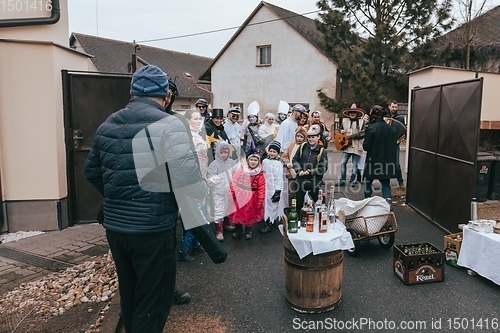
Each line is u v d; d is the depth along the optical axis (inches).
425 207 237.5
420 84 281.9
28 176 208.4
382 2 670.5
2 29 209.2
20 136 205.6
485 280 154.1
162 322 99.1
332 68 788.6
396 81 665.0
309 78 820.6
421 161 244.5
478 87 178.4
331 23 689.6
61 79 213.0
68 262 169.9
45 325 121.4
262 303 139.1
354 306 136.0
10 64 200.7
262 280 156.9
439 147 218.4
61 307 132.6
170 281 99.5
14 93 202.7
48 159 209.2
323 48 745.0
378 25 640.4
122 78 221.5
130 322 103.3
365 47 639.1
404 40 641.6
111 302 134.3
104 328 119.1
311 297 130.3
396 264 157.5
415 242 196.7
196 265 172.1
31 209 210.4
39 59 203.2
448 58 660.7
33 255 177.5
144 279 95.6
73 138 217.8
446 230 207.5
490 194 277.6
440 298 140.5
